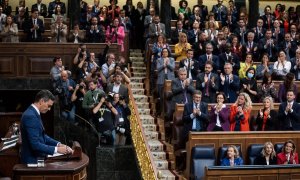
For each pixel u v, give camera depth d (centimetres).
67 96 1562
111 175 1372
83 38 1962
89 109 1434
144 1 2522
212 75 1575
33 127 847
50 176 851
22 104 1992
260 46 1922
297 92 1641
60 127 1562
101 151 1370
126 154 1379
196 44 1836
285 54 1848
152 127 1600
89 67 1736
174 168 1408
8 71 1861
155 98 1708
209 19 2019
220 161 1263
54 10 2191
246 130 1395
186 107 1386
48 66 1872
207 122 1389
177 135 1411
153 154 1445
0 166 1070
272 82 1619
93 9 2192
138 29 2203
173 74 1678
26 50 1864
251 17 2189
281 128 1428
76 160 916
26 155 865
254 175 1174
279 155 1282
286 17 2280
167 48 1755
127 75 1669
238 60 1736
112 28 1967
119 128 1403
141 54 2144
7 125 1731
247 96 1413
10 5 2448
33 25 1989
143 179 1287
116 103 1414
